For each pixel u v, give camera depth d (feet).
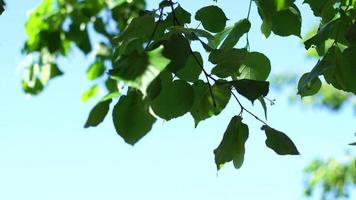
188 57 6.11
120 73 5.51
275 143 6.32
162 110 6.19
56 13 11.55
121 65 5.55
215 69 6.26
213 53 6.27
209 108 6.45
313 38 6.44
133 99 6.16
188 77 6.28
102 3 11.32
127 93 6.16
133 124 6.17
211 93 6.26
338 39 6.53
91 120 6.19
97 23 11.21
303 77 6.70
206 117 6.46
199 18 6.61
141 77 5.49
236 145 6.38
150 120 6.18
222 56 6.27
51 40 11.38
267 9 6.64
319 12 6.77
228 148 6.38
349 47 6.33
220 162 6.38
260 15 6.83
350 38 6.29
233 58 6.26
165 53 6.00
